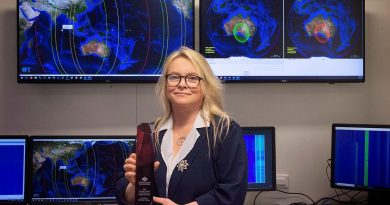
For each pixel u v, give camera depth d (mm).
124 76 1930
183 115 1404
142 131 1264
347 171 1868
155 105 2031
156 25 1932
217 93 1411
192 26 1939
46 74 1900
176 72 1341
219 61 1953
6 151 1789
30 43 1890
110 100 2027
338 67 1993
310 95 2064
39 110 2010
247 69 1966
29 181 1783
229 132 1328
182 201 1281
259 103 2066
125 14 1921
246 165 1330
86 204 1796
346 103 2078
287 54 1976
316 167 2076
